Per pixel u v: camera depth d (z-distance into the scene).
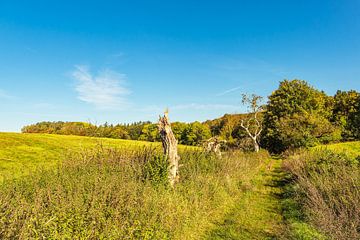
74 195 9.19
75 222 7.59
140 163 15.73
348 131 59.72
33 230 6.77
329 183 14.80
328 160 21.84
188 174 16.34
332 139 51.53
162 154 15.54
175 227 9.61
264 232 11.52
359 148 38.09
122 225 8.05
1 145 31.44
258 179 23.95
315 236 10.16
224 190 16.69
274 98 65.94
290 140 50.22
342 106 72.44
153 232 8.38
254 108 59.06
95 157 16.52
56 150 32.88
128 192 10.12
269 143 62.38
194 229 10.88
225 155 28.16
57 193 9.23
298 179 19.41
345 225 10.41
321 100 66.44
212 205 13.73
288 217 13.16
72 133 75.62
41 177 11.79
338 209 11.53
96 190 9.72
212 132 91.50
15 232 6.75
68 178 11.56
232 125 76.88
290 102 64.12
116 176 12.09
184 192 13.36
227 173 19.84
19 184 10.80
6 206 8.16
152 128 85.44
